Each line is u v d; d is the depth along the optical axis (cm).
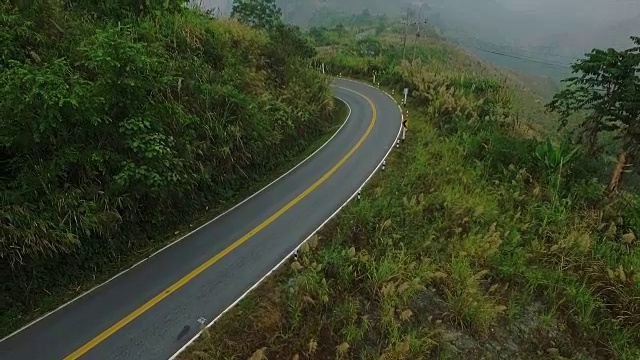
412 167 1972
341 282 1249
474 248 1473
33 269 1074
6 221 1010
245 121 1794
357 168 2017
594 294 1431
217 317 1098
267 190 1794
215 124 1639
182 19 1908
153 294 1155
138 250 1338
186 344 1016
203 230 1477
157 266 1271
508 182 1939
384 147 2277
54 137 1156
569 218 1716
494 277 1438
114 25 1608
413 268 1348
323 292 1184
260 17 3706
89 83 1259
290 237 1451
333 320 1142
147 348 995
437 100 2803
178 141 1455
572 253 1536
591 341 1316
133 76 1294
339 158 2133
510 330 1300
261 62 2303
